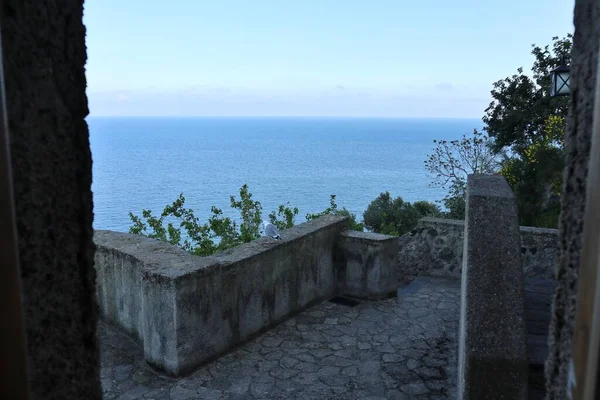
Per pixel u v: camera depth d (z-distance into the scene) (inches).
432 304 248.7
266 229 224.8
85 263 40.9
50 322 37.3
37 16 35.4
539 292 191.6
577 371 30.4
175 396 165.0
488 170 468.4
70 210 39.2
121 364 185.3
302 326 223.5
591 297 28.7
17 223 34.5
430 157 491.2
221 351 192.2
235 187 2186.3
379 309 243.0
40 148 36.2
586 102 33.4
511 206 130.6
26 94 34.8
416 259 291.7
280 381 176.1
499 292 111.0
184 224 289.7
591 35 33.0
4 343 29.4
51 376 37.2
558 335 36.1
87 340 41.1
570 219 34.9
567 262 35.0
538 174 282.5
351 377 179.5
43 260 36.7
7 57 33.4
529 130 501.4
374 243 249.4
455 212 445.4
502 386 101.3
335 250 260.2
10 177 29.7
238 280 198.4
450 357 194.4
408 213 673.6
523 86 502.9
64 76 38.1
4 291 29.2
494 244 120.3
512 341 102.7
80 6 39.4
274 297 219.9
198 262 186.5
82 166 40.3
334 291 261.1
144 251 200.2
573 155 34.7
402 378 178.7
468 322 107.2
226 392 168.2
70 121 38.8
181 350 174.9
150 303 177.2
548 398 37.2
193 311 177.9
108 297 215.0
